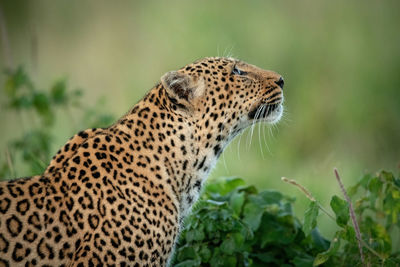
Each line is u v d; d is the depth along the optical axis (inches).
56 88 556.1
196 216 372.2
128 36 958.4
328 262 373.7
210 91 350.6
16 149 518.9
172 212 329.4
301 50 867.4
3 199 299.4
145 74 853.2
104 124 530.6
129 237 309.7
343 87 812.6
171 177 334.6
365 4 930.1
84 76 898.7
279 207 393.7
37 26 968.9
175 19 928.3
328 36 890.1
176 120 339.0
